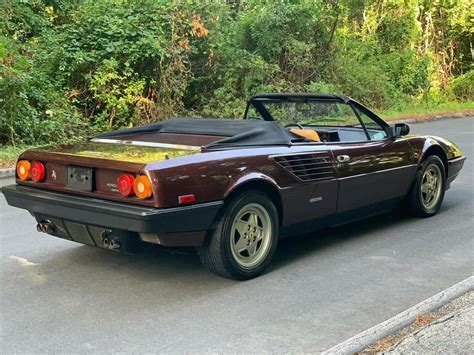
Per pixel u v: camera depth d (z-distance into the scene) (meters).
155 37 14.30
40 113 12.64
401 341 3.53
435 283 4.78
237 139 4.90
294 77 19.09
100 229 4.52
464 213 7.09
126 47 13.92
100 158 4.53
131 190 4.29
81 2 15.41
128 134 5.58
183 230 4.37
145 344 3.72
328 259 5.42
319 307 4.30
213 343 3.72
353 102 5.91
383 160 6.04
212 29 15.82
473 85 26.50
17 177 5.11
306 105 6.21
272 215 4.96
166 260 5.40
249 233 4.84
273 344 3.71
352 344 3.52
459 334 3.59
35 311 4.23
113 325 4.00
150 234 4.30
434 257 5.46
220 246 4.62
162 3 14.84
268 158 4.93
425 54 24.34
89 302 4.41
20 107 11.93
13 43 12.57
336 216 5.67
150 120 14.52
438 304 4.11
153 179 4.21
